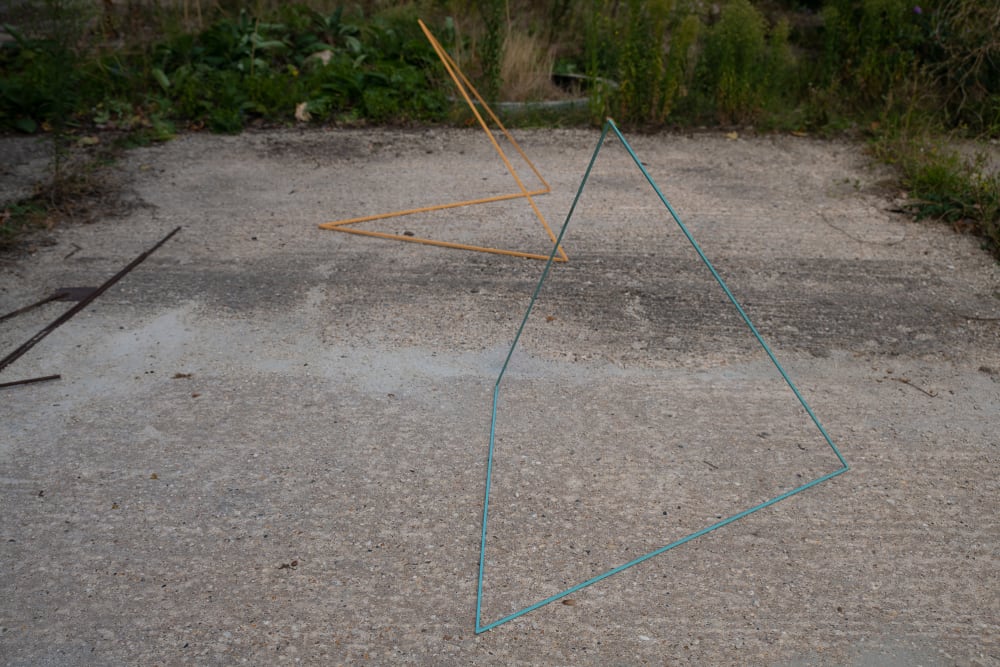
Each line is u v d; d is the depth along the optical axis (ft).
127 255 15.48
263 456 10.62
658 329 13.55
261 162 20.15
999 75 22.35
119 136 21.06
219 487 10.09
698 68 23.61
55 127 20.43
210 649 8.05
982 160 18.60
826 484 10.34
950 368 12.60
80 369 12.23
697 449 10.92
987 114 22.17
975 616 8.55
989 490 10.26
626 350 13.00
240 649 8.06
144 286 14.46
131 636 8.17
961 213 17.30
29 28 23.35
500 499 10.03
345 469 10.44
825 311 14.06
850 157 20.83
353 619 8.43
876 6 22.61
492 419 11.34
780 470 10.58
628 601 8.70
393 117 22.94
